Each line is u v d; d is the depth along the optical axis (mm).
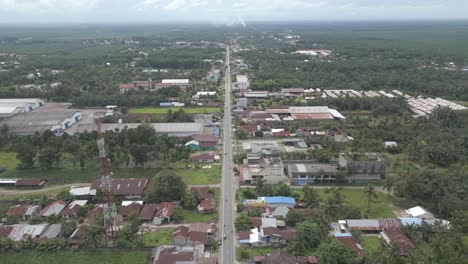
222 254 113688
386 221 127688
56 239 117125
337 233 122375
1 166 179750
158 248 113438
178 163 184750
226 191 155000
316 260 107875
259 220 128625
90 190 150250
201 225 125688
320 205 139625
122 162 181250
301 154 189000
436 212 138250
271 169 164000
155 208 137875
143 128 199625
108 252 114562
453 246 109625
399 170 173375
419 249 113938
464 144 196375
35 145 199250
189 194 143125
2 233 120875
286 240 118250
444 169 177875
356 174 163625
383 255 106688
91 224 123938
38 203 145500
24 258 111875
